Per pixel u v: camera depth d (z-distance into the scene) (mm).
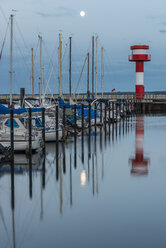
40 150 25109
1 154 23969
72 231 11242
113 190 15305
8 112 24875
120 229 11289
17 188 16000
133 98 78562
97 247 10172
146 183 16391
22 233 11172
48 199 14336
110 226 11531
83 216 12406
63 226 11641
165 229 11242
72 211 12898
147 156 23062
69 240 10648
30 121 23672
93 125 42156
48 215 12617
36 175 18375
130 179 17094
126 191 15141
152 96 81625
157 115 70062
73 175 18156
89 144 28828
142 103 79812
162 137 33062
